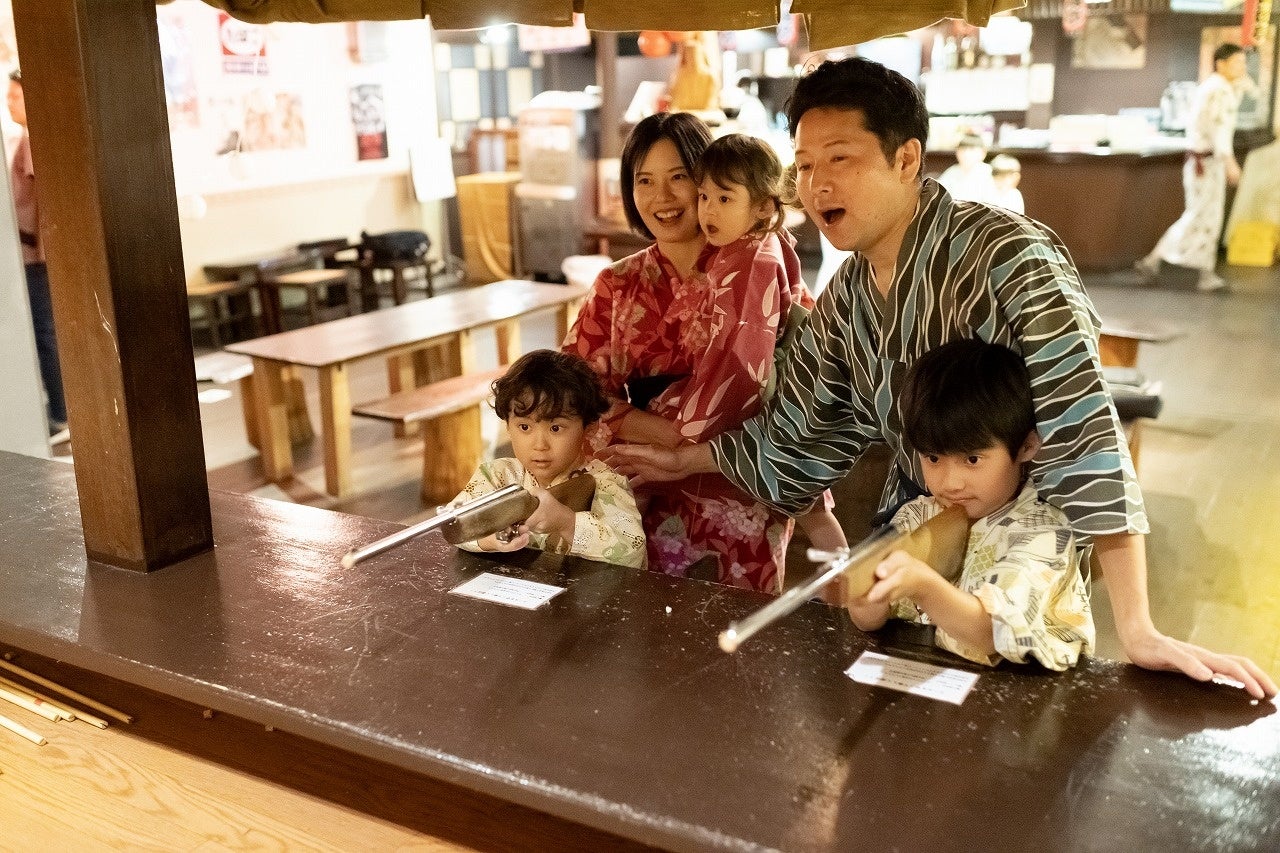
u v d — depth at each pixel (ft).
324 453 14.80
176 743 5.40
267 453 15.28
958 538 4.54
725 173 6.42
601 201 30.19
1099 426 4.37
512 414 5.93
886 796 3.69
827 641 4.78
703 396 6.63
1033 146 30.19
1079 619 4.45
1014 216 4.80
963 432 4.36
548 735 4.12
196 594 5.50
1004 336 4.74
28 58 5.35
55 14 5.20
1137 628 4.36
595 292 7.34
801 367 5.86
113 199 5.39
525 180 29.73
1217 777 3.74
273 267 23.91
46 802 5.00
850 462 6.19
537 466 5.97
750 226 6.63
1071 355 4.43
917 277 5.00
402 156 29.14
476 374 15.64
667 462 6.44
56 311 5.65
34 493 7.06
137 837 4.73
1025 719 4.11
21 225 16.07
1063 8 28.94
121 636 5.07
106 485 5.77
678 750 4.00
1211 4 30.89
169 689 4.72
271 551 6.04
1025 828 3.51
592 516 5.90
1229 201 30.71
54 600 5.48
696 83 20.53
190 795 4.99
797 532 12.55
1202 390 18.22
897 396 5.35
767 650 4.71
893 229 5.04
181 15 22.50
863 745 3.99
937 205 4.96
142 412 5.65
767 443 6.11
